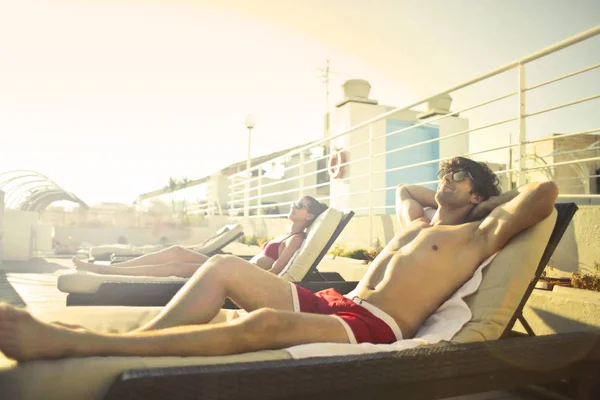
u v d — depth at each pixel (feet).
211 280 6.10
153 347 4.58
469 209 7.79
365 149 34.24
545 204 6.46
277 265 12.43
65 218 57.11
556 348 5.62
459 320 6.26
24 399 3.88
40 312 6.68
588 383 5.89
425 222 8.20
